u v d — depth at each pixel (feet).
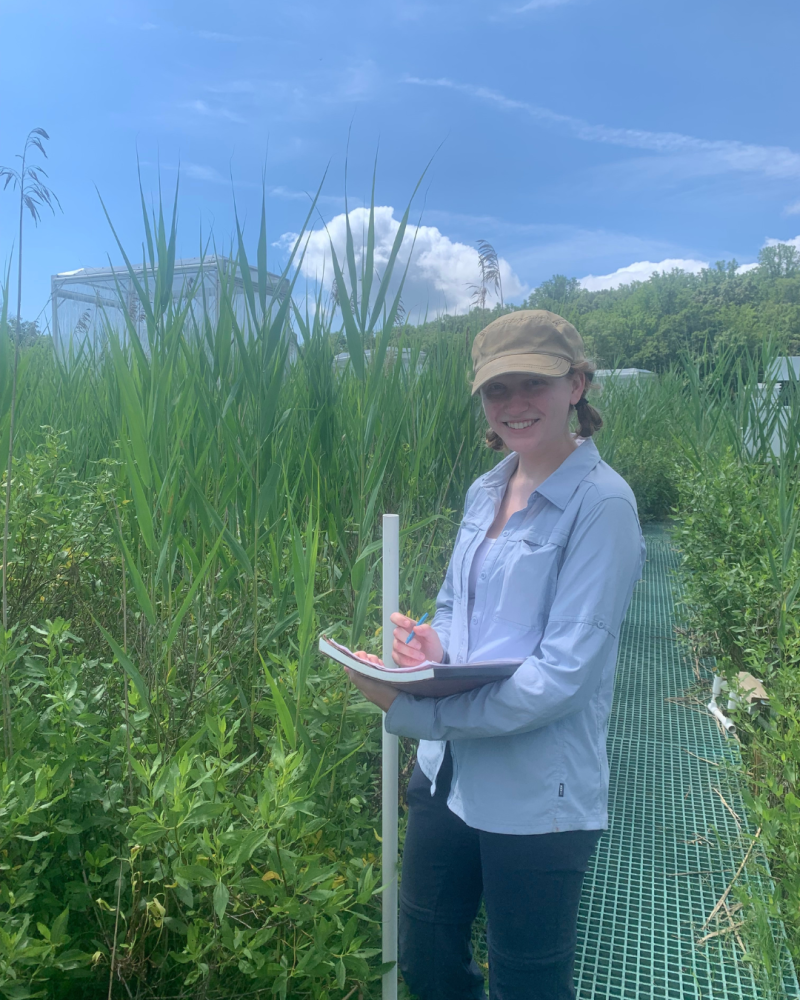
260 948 5.47
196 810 4.99
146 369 7.97
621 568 5.18
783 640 11.48
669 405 35.17
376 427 10.23
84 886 5.26
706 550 16.80
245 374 8.01
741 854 9.71
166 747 6.66
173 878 5.22
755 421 18.52
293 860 5.12
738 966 7.85
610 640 5.17
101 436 13.29
